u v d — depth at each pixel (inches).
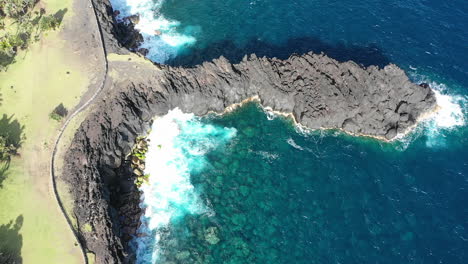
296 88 3026.6
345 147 2933.1
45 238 2341.3
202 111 3095.5
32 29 3208.7
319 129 3016.7
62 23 3235.7
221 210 2664.9
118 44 3147.1
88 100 2837.1
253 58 3105.3
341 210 2642.7
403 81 2942.9
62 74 2957.7
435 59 3299.7
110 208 2551.7
